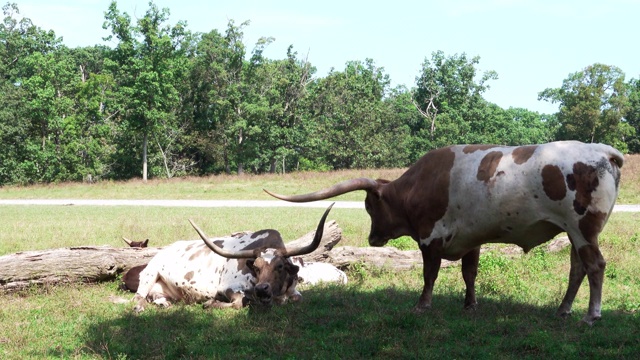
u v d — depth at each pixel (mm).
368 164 70250
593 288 7180
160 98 59312
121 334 7379
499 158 7605
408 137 77375
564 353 6352
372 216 8969
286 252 8359
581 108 79938
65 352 6738
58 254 10188
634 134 83625
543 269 11188
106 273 10516
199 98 69062
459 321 7730
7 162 60875
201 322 7930
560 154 7172
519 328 7281
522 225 7496
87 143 60250
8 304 9164
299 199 8320
